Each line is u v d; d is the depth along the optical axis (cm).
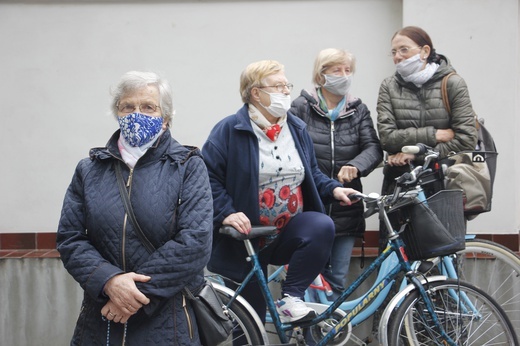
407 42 434
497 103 515
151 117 281
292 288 381
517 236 515
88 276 268
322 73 439
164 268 266
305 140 398
